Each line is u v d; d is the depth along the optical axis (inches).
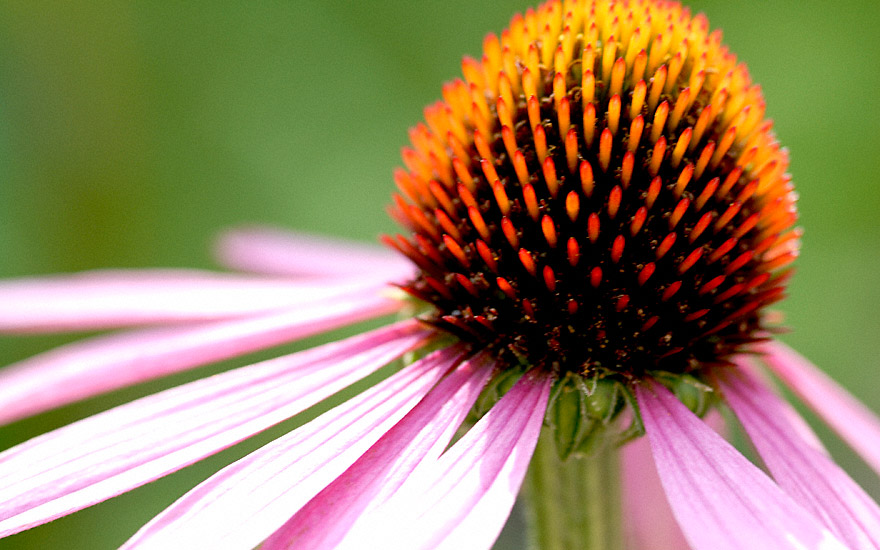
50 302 7.5
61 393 7.2
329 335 10.0
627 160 6.8
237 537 6.1
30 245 9.7
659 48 6.9
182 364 7.2
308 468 6.3
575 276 6.7
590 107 6.8
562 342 6.7
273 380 6.8
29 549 8.8
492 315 6.8
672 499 6.2
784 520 6.1
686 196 6.8
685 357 6.8
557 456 6.9
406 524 6.1
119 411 6.6
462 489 6.2
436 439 6.5
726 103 7.0
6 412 7.1
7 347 9.2
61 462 6.4
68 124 9.9
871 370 10.3
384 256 8.5
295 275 8.5
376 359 6.9
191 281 7.7
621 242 6.7
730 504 6.2
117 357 7.2
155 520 6.2
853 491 6.6
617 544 7.2
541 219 6.8
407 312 7.2
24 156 9.8
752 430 6.8
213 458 9.4
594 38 6.9
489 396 6.7
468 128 7.1
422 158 7.2
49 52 9.9
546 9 7.1
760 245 7.0
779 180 7.1
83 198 9.9
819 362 10.4
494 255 6.8
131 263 10.2
